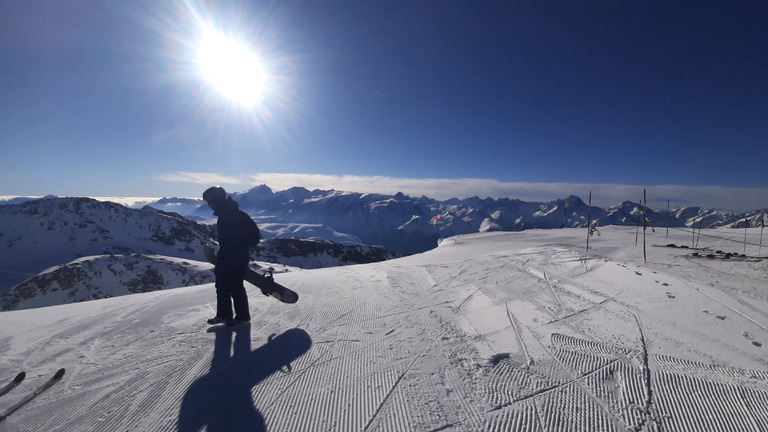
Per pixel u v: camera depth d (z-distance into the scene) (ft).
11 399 8.47
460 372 9.36
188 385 9.02
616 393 8.17
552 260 27.40
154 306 16.49
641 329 12.15
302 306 16.25
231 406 8.02
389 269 27.78
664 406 7.61
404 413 7.59
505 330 12.55
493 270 24.98
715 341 10.93
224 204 13.23
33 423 7.51
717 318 12.76
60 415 7.79
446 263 30.30
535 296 17.15
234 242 13.17
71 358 10.75
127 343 11.87
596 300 15.88
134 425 7.42
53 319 14.51
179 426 7.36
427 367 9.71
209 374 9.59
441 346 11.20
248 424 7.36
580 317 13.70
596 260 25.67
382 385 8.80
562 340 11.44
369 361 10.20
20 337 12.47
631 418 7.21
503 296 17.47
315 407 7.91
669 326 12.28
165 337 12.37
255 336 12.38
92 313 15.33
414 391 8.48
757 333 11.37
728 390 8.14
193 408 7.99
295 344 11.60
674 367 9.36
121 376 9.56
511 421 7.17
